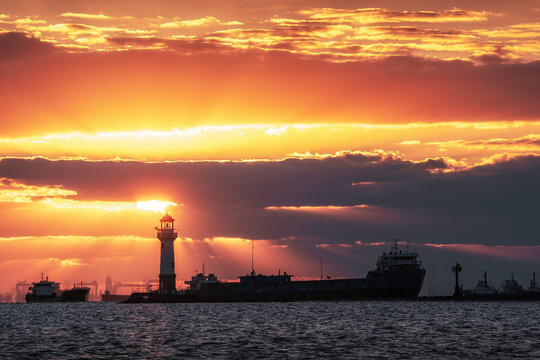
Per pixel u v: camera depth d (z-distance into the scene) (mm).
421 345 177875
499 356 157500
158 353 166875
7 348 178750
